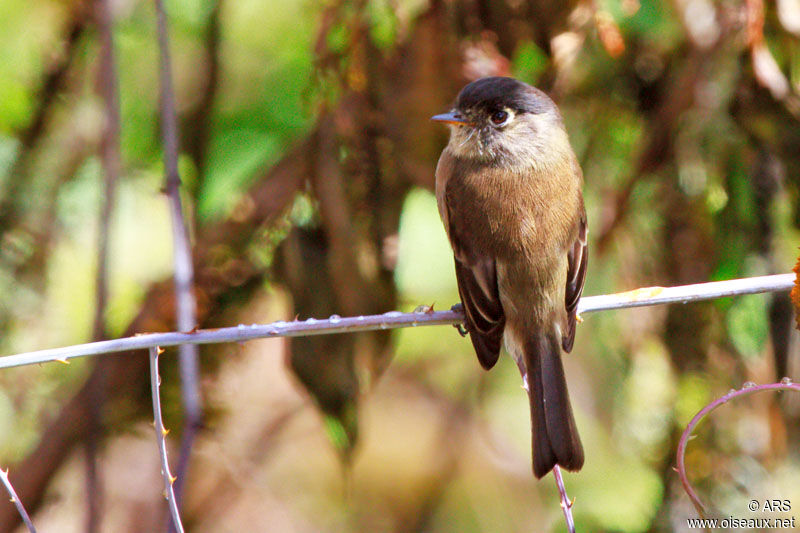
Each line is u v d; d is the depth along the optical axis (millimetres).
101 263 8797
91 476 9031
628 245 10180
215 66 10344
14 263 10453
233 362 10016
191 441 7449
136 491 11938
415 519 13312
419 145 8938
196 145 10438
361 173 9047
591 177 10562
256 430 12258
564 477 12195
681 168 9609
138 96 11242
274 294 11734
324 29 9023
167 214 11523
